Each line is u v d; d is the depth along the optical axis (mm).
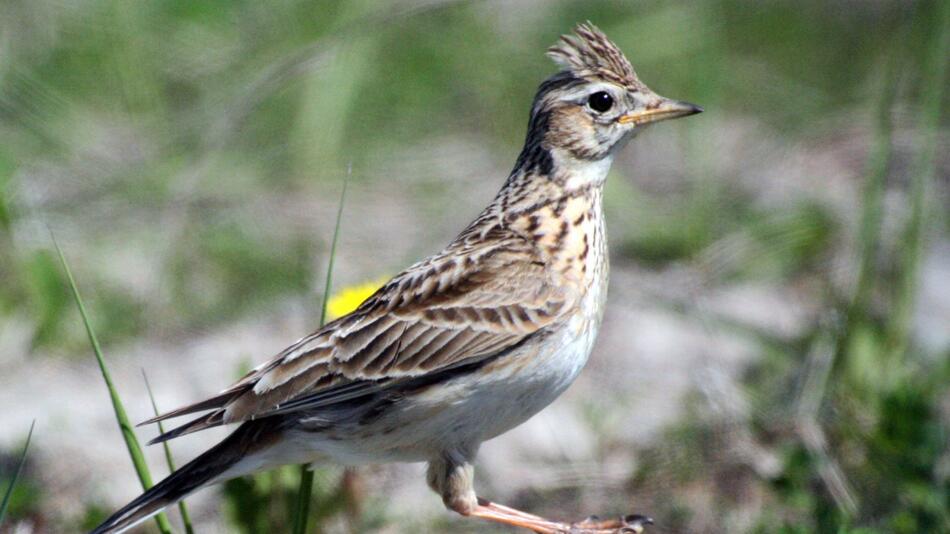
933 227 16031
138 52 18078
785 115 18609
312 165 16984
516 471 12281
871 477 11500
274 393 8891
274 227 16125
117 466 12352
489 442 12594
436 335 9102
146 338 14664
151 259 15477
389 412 9086
